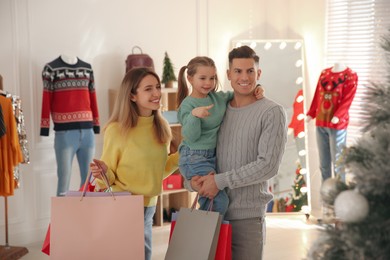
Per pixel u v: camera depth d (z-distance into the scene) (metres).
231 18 6.23
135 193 2.65
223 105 2.51
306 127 6.06
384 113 1.43
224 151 2.45
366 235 1.34
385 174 1.35
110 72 5.43
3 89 4.75
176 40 5.86
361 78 5.58
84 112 4.92
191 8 5.94
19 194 4.93
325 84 5.42
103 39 5.36
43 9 4.96
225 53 6.23
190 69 2.52
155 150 2.65
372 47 5.46
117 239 2.29
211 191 2.36
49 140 5.08
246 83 2.38
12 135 4.27
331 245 1.42
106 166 2.51
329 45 5.89
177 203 5.77
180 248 2.31
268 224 5.61
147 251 2.76
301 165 6.02
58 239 2.30
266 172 2.33
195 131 2.41
